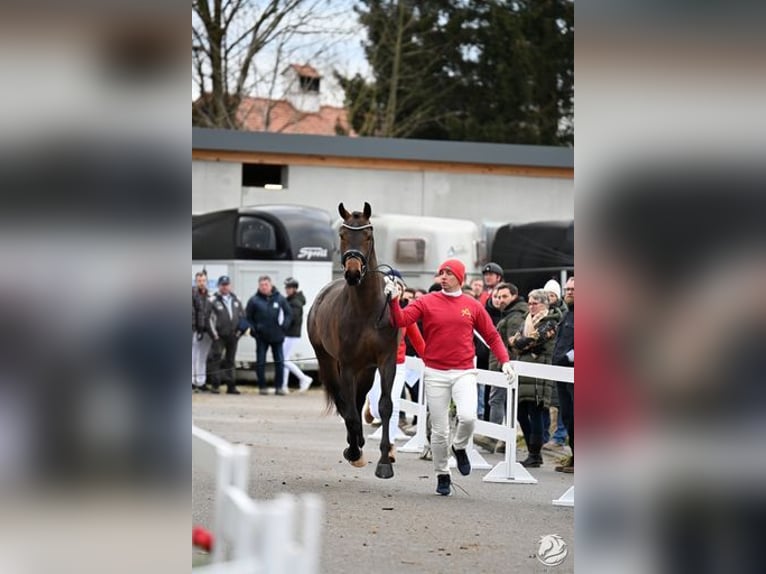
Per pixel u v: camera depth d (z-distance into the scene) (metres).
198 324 39.28
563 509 16.75
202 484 17.89
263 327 39.78
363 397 20.44
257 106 68.19
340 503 16.84
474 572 12.23
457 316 17.88
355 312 18.66
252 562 5.80
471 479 20.20
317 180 45.22
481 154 46.19
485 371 21.28
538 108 76.50
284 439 26.30
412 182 45.97
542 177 47.00
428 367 17.98
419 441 24.62
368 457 23.20
